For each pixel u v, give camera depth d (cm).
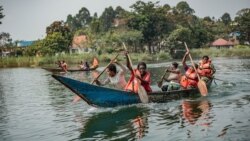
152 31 6900
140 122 902
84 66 3209
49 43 5747
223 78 1905
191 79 1362
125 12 6956
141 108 1078
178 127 834
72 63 4875
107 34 6494
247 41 8175
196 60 4853
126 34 6269
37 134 836
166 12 7262
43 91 1662
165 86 1316
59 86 1875
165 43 6762
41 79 2427
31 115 1066
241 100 1159
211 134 762
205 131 788
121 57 5066
